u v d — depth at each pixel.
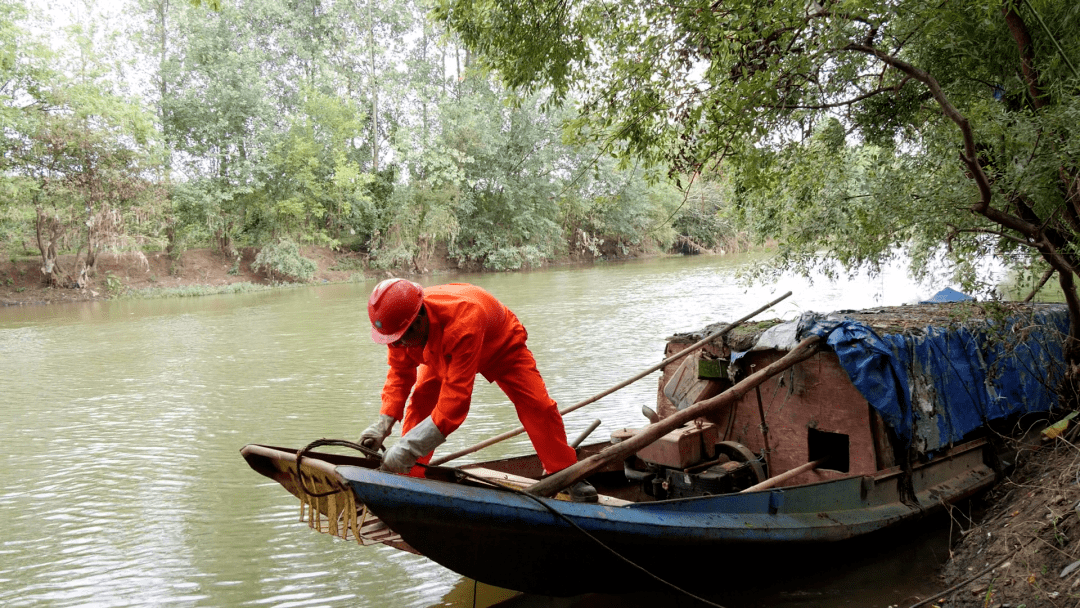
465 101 47.03
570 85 7.26
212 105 39.50
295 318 23.11
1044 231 6.21
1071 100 5.27
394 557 5.88
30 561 5.91
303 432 9.64
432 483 4.05
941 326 6.39
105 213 31.64
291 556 5.91
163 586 5.42
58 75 31.22
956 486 6.20
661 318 19.12
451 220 44.69
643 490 6.34
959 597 4.79
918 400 5.86
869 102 7.30
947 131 6.25
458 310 4.28
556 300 25.25
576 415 9.77
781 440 6.15
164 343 18.23
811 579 5.28
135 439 9.52
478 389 11.80
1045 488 5.70
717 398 5.44
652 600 5.04
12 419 10.80
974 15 6.02
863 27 6.03
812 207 8.04
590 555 4.57
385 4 46.12
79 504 7.20
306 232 42.22
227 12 40.06
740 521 4.94
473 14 7.25
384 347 16.50
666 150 7.21
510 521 4.25
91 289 32.50
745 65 6.02
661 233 54.38
